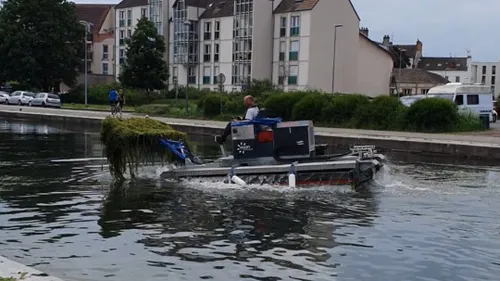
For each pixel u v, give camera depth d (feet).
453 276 22.75
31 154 65.21
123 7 266.16
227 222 31.19
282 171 41.50
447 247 26.96
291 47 200.03
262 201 36.94
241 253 25.27
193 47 232.32
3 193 39.58
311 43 194.08
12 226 29.91
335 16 199.52
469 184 47.60
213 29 223.30
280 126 42.73
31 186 42.60
